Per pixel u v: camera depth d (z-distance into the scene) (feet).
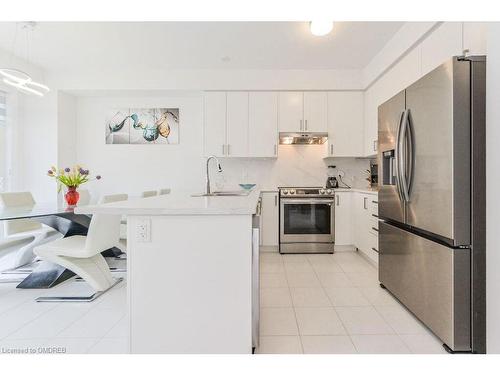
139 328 5.01
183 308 5.00
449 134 5.37
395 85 10.80
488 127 4.72
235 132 13.92
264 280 9.64
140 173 15.52
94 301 7.98
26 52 12.16
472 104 5.31
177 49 11.84
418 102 6.33
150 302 5.00
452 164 5.33
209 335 5.00
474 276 5.36
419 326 6.61
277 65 13.37
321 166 15.05
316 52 12.01
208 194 9.26
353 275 10.12
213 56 12.47
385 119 8.05
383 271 8.61
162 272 4.98
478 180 5.32
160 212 4.73
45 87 9.96
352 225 13.29
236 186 15.12
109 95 15.08
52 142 14.07
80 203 12.22
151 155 15.52
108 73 13.94
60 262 8.34
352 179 14.97
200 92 14.38
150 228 4.98
